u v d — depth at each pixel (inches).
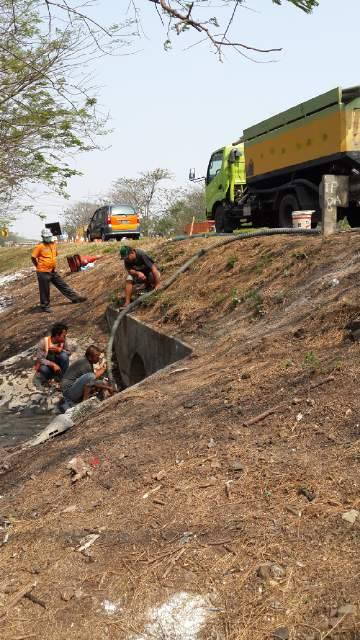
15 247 1156.5
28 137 439.2
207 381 223.5
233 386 204.1
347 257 274.5
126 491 161.3
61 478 184.9
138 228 1031.6
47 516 161.6
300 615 105.5
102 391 303.9
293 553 119.6
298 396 178.2
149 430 197.3
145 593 119.5
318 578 111.9
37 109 427.2
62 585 128.3
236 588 115.0
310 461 146.6
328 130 401.4
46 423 348.8
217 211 634.2
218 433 176.7
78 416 258.5
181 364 268.4
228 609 111.0
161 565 126.1
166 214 1909.4
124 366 414.3
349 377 175.8
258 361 218.4
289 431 163.2
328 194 318.7
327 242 304.0
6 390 403.5
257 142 500.7
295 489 138.4
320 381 179.8
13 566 140.9
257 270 326.3
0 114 426.6
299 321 236.1
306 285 272.8
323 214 320.8
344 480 135.7
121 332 416.5
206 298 344.2
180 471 161.9
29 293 694.5
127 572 127.0
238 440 168.4
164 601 116.4
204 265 384.8
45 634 115.4
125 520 146.6
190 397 213.3
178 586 119.3
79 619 117.5
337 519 125.0
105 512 153.9
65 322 517.7
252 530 129.0
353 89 386.0
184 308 341.1
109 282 553.0
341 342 202.2
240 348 245.9
